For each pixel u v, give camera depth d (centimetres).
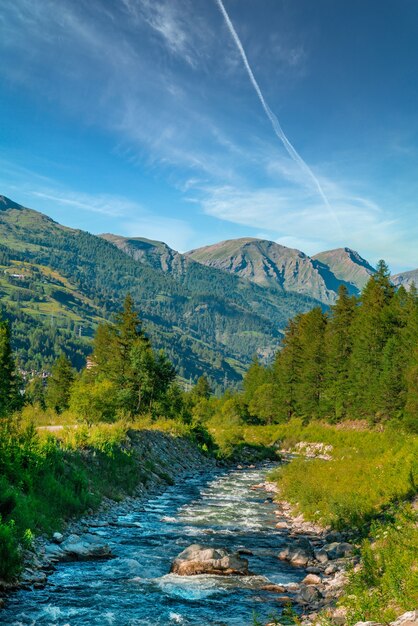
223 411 9731
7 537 1305
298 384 9281
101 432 3028
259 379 12444
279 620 1073
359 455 3409
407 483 2025
